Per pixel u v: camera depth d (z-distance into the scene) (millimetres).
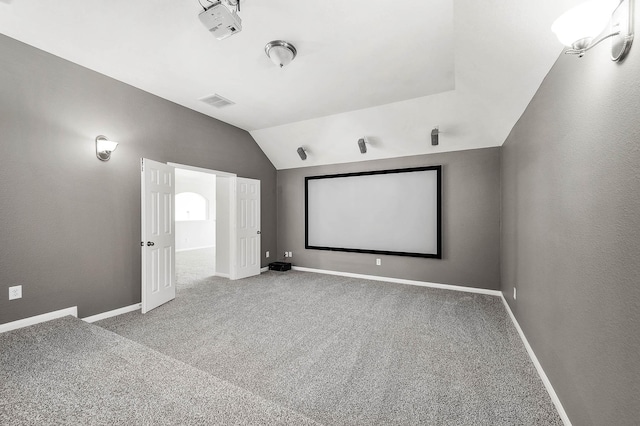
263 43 2449
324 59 2699
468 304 3533
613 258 1073
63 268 2703
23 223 2451
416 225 4480
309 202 5492
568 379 1492
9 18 2133
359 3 1959
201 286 4379
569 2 1339
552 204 1766
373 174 4828
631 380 946
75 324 2471
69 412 1399
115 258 3123
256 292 4059
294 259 5723
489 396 1757
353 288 4277
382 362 2164
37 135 2537
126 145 3236
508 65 2057
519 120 2732
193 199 11188
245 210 5012
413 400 1719
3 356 1933
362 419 1562
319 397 1750
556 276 1687
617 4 971
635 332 926
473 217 4094
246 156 5090
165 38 2389
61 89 2689
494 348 2381
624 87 997
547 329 1842
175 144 3805
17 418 1354
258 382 1906
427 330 2752
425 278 4430
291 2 1943
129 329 2752
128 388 1599
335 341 2521
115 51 2590
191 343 2471
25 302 2463
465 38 1923
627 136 979
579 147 1383
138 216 3355
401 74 2992
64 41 2436
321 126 4535
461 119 3672
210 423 1339
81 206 2842
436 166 4289
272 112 4148
